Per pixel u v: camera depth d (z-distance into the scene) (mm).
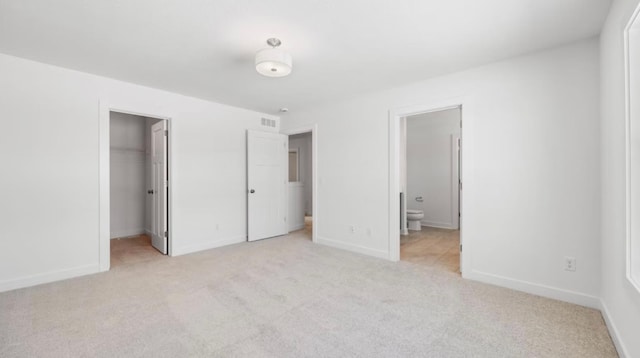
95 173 3314
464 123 3113
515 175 2797
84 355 1771
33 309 2379
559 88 2572
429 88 3408
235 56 2793
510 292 2738
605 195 2193
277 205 5352
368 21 2170
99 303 2502
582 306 2443
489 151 2951
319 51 2688
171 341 1931
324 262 3703
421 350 1836
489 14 2072
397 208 3781
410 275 3217
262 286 2902
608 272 2117
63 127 3109
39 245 2975
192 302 2529
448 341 1936
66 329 2068
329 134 4547
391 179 3787
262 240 4992
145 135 5699
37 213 2965
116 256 4016
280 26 2244
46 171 3016
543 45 2553
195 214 4285
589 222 2436
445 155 6227
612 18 1936
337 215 4438
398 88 3701
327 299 2598
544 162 2648
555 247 2594
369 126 4020
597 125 2396
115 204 5363
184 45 2564
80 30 2297
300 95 4109
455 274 3248
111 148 5320
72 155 3166
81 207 3223
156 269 3434
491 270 2951
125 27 2252
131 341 1927
